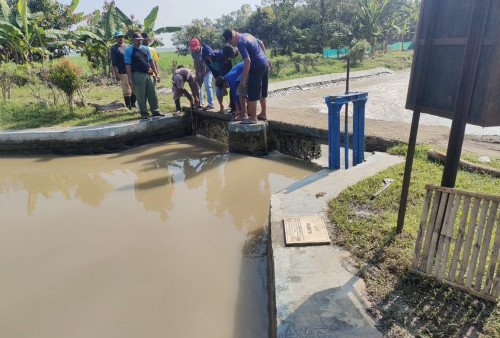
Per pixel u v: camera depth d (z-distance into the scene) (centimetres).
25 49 1516
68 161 738
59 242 432
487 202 237
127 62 807
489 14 232
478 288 248
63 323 307
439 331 227
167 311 317
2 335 297
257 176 618
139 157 746
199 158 722
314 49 3123
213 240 426
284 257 313
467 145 609
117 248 415
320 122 706
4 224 482
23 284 357
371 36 2864
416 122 296
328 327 236
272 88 1647
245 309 316
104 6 1975
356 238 332
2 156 777
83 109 952
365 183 443
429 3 273
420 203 387
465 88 250
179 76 859
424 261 270
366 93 522
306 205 405
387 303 254
